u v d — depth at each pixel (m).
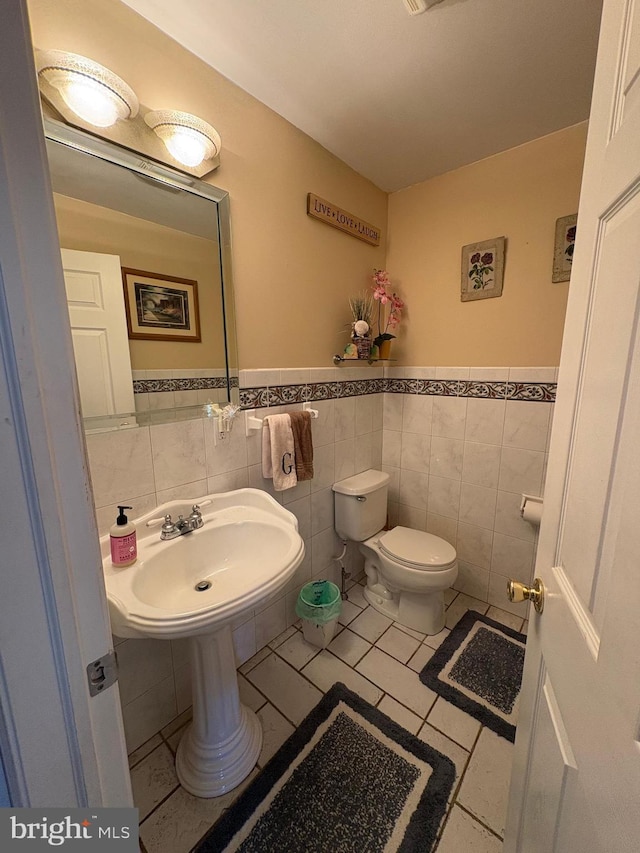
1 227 0.34
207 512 1.30
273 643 1.67
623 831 0.35
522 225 1.66
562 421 0.63
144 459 1.14
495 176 1.70
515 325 1.73
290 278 1.55
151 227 1.11
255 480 1.49
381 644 1.66
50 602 0.41
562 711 0.54
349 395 1.95
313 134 1.54
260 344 1.46
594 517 0.48
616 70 0.48
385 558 1.77
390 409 2.23
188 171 1.15
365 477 2.04
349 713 1.31
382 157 1.71
